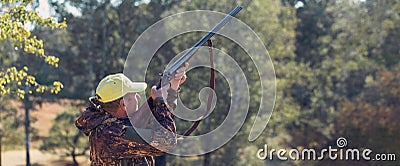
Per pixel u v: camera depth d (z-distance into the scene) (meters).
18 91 7.70
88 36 27.23
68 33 26.42
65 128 25.56
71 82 26.88
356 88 28.17
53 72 25.44
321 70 28.62
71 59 26.73
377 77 24.23
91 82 27.08
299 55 32.41
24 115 26.80
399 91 23.00
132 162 2.31
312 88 28.09
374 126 20.92
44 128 28.28
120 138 2.26
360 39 29.80
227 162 20.89
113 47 27.28
